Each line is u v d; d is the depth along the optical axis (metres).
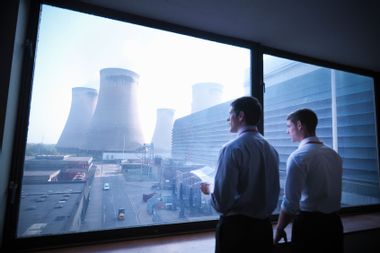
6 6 1.00
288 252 1.37
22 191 1.16
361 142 2.28
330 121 2.15
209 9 1.37
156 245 1.28
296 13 1.38
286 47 1.83
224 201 0.93
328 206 1.15
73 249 1.18
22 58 1.16
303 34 1.63
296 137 1.30
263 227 0.97
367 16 1.39
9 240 1.10
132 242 1.30
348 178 2.15
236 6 1.33
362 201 2.17
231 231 0.95
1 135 0.95
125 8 1.38
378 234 1.70
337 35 1.63
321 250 1.12
